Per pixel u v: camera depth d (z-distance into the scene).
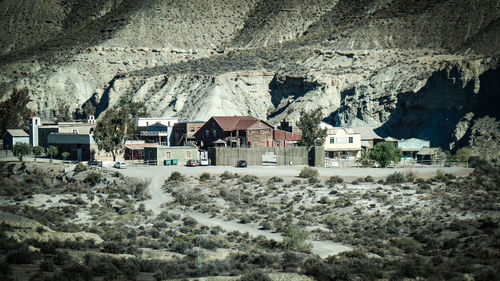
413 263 195.88
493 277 180.88
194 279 169.62
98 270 174.25
